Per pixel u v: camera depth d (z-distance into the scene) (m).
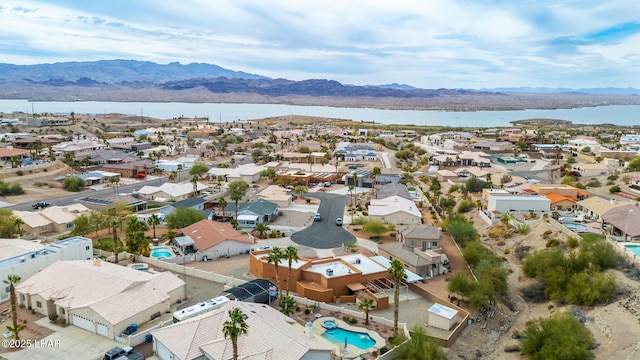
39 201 151.62
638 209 117.06
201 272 92.75
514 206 135.25
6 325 71.12
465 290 85.81
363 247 115.06
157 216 126.38
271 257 80.31
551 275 89.38
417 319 79.75
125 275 80.12
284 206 152.62
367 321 76.06
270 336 62.09
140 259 100.88
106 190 173.00
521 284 96.62
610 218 115.50
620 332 70.38
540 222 122.25
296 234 124.75
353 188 171.88
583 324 75.94
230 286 87.38
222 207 134.12
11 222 112.75
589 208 131.38
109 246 109.31
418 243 109.88
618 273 85.44
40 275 79.94
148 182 190.62
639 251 92.19
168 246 112.06
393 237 123.31
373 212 136.62
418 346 65.62
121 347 64.44
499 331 79.88
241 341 61.31
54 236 116.19
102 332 68.94
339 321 76.12
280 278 90.06
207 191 172.12
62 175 193.25
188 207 132.88
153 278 80.50
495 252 115.75
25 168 190.12
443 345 71.56
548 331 70.88
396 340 68.69
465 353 71.38
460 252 114.69
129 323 70.00
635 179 165.00
